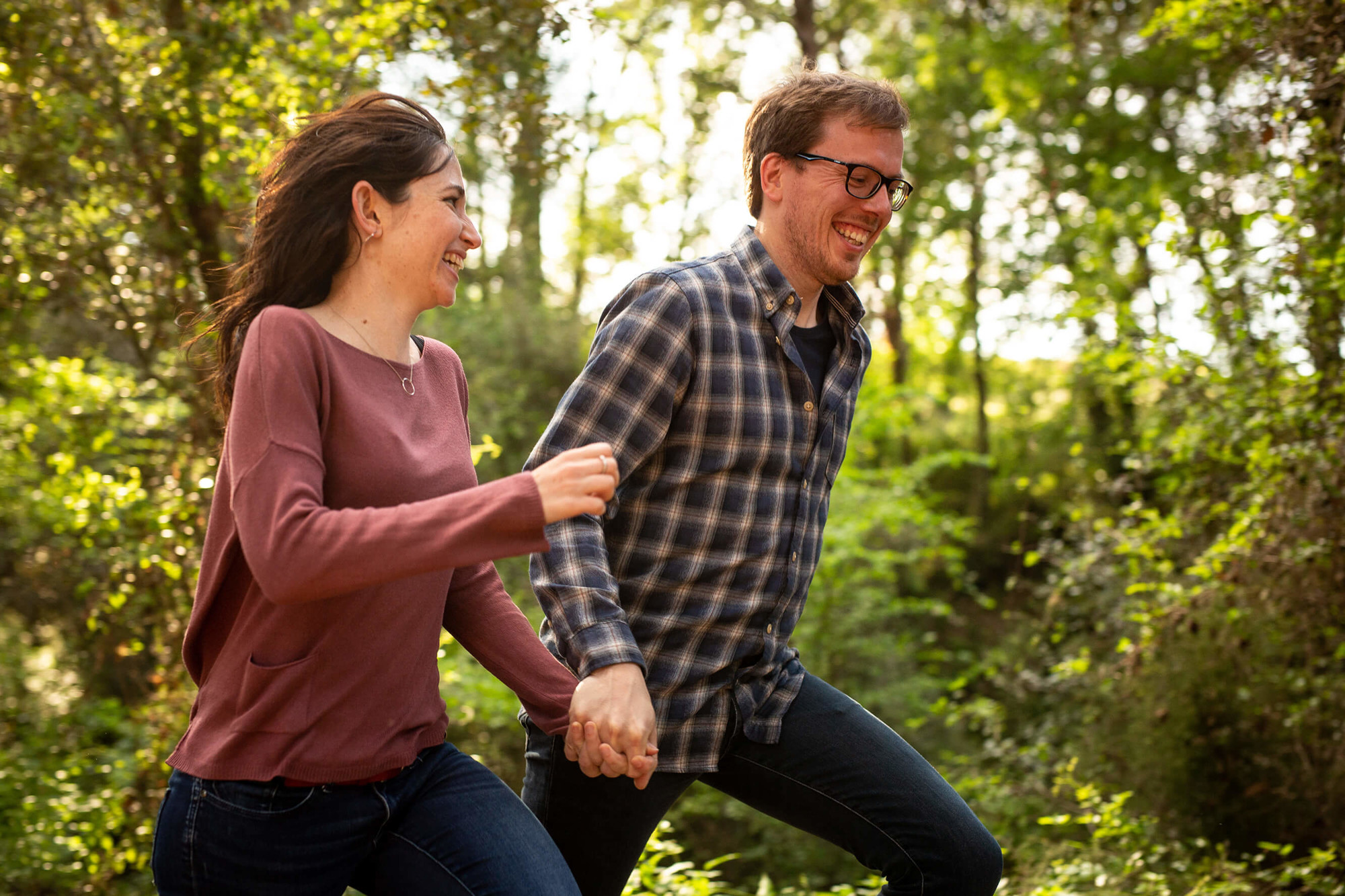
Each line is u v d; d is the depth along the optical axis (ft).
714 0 46.24
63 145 14.03
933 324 54.44
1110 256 33.47
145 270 14.98
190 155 14.25
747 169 6.75
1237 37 13.55
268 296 4.96
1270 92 12.61
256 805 4.62
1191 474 16.46
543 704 5.61
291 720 4.63
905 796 6.20
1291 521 13.51
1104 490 17.79
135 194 14.42
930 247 51.98
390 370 5.02
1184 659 16.16
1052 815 17.67
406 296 5.07
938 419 53.31
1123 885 13.48
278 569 4.20
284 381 4.50
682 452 6.16
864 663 29.86
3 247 14.62
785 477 6.36
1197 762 15.98
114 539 15.93
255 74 13.85
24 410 17.08
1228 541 14.32
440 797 5.14
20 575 21.42
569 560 5.65
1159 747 16.46
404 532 4.19
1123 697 17.94
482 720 20.07
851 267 6.46
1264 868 15.16
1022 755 19.38
